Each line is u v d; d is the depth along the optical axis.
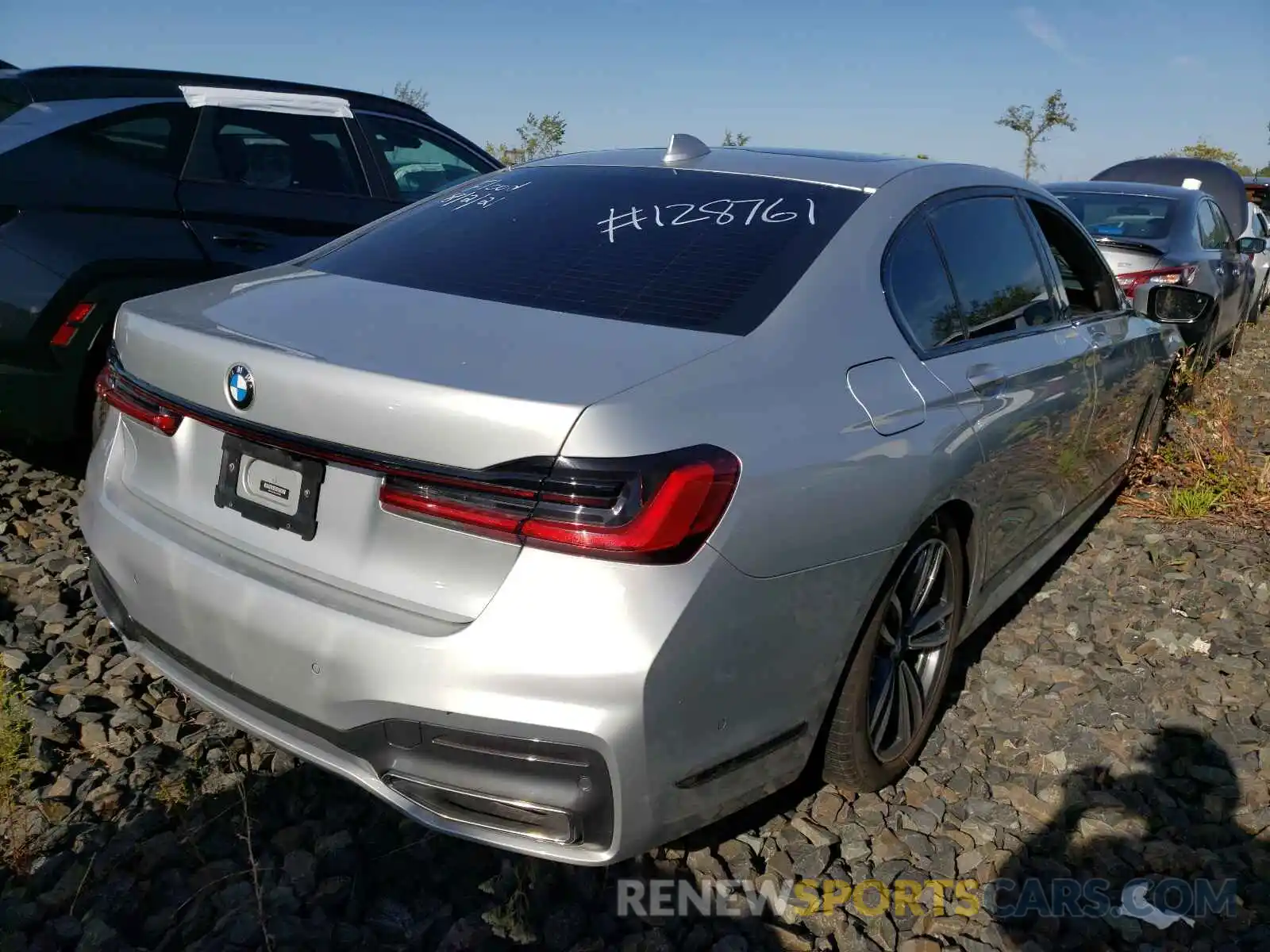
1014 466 3.05
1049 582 4.18
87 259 4.07
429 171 5.71
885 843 2.58
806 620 2.20
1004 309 3.24
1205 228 8.11
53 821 2.46
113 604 2.57
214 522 2.32
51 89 4.37
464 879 2.38
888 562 2.39
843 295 2.53
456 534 1.97
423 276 2.60
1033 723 3.17
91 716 2.85
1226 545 4.50
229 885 2.30
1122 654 3.59
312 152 5.03
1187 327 6.93
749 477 2.03
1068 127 24.27
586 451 1.88
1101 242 7.39
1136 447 4.86
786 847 2.54
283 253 4.72
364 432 2.00
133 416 2.48
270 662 2.11
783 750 2.30
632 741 1.92
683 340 2.22
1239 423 5.71
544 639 1.89
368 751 2.04
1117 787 2.89
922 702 2.89
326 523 2.12
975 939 2.32
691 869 2.46
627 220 2.78
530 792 1.95
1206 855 2.61
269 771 2.70
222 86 4.90
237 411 2.19
